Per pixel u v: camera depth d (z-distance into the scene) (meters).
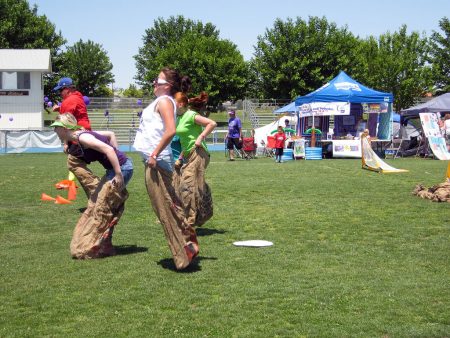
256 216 9.45
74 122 6.85
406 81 56.75
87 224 6.69
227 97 59.12
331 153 26.77
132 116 48.09
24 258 6.63
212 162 22.72
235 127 23.75
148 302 5.07
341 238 7.70
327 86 26.70
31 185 14.23
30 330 4.42
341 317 4.66
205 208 8.01
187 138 7.95
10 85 43.53
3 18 56.97
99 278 5.79
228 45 60.66
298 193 12.30
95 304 5.02
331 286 5.47
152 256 6.73
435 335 4.27
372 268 6.16
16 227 8.63
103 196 6.69
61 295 5.27
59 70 59.28
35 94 43.81
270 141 26.91
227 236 7.89
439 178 15.45
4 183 14.71
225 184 14.03
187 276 5.86
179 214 6.00
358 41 61.25
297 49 57.34
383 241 7.50
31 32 57.62
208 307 4.92
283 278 5.76
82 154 6.81
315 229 8.34
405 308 4.87
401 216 9.34
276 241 7.55
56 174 17.33
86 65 83.25
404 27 59.75
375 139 26.42
